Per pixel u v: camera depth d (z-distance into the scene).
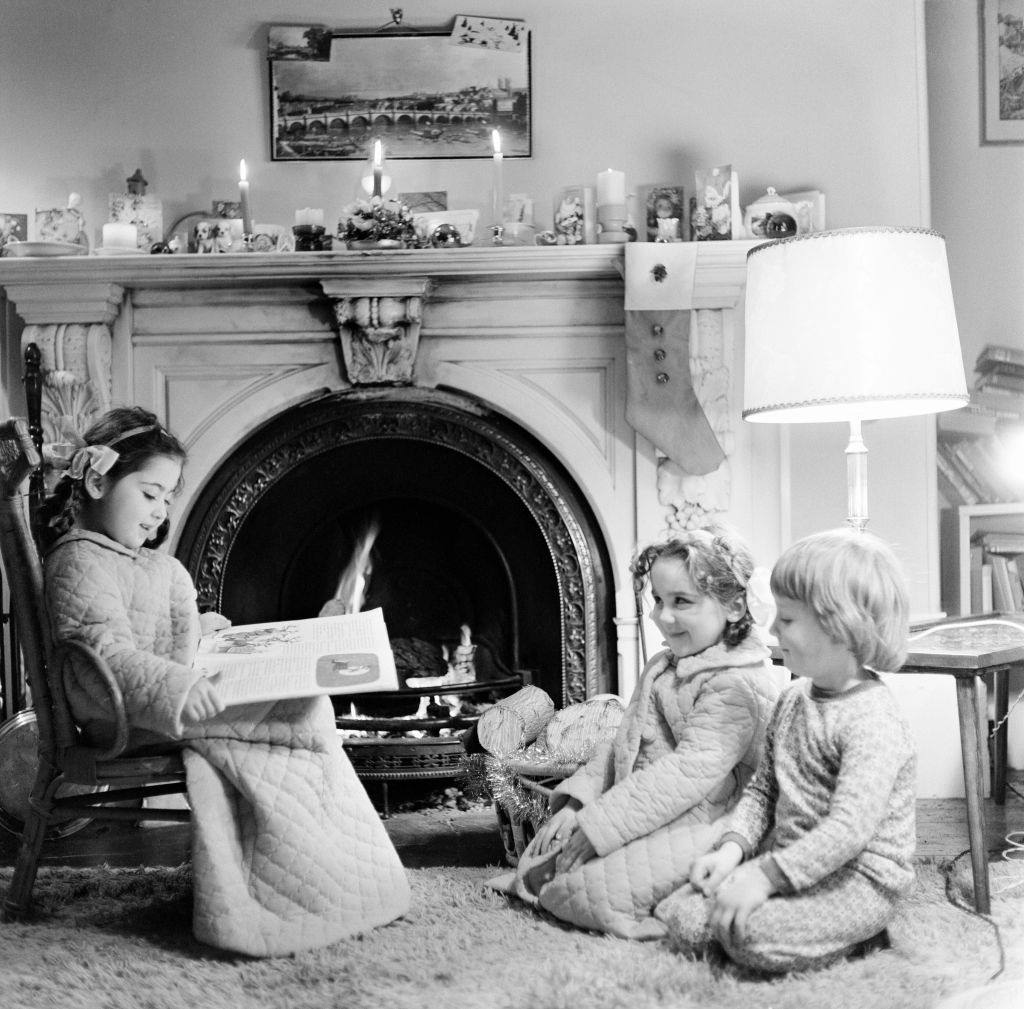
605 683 3.26
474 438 3.26
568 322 3.21
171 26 3.29
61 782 2.19
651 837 2.05
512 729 2.59
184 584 2.32
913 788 1.88
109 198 3.25
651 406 3.10
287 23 3.29
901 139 3.24
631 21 3.29
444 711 3.08
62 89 3.28
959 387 2.36
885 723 1.85
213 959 1.98
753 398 2.45
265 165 3.29
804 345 2.35
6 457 2.16
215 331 3.21
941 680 3.19
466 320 3.21
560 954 1.93
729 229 3.10
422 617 3.33
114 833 2.92
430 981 1.84
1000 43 3.39
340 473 3.31
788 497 3.19
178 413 3.22
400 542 3.34
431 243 3.13
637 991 1.75
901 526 3.23
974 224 3.41
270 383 3.22
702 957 1.87
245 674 2.10
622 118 3.29
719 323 3.14
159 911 2.24
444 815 3.07
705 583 2.09
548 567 3.29
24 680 3.09
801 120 3.27
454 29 3.27
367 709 3.20
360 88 3.29
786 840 1.89
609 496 3.21
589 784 2.21
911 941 1.94
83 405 3.14
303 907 2.02
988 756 3.19
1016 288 3.41
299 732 2.13
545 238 3.16
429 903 2.24
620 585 3.20
